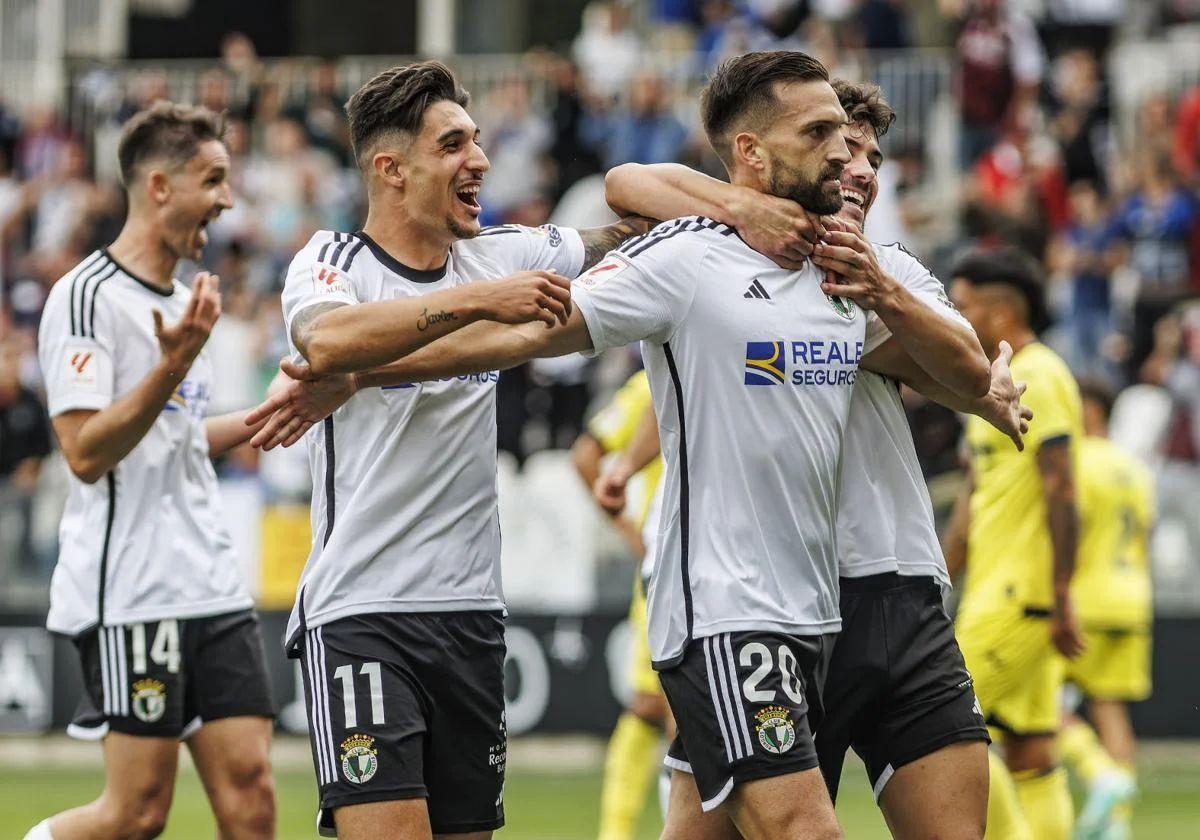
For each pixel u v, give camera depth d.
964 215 39.47
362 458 12.60
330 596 12.59
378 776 12.29
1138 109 42.97
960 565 19.30
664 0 46.03
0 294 42.25
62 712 34.78
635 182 12.78
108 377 15.51
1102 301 38.88
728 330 11.88
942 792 12.40
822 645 12.16
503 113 42.75
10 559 35.00
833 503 12.26
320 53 55.75
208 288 14.09
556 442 37.72
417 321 11.17
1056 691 18.91
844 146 12.09
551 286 11.28
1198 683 32.94
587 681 34.09
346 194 43.59
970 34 41.66
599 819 25.47
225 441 16.33
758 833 11.73
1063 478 18.09
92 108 45.56
